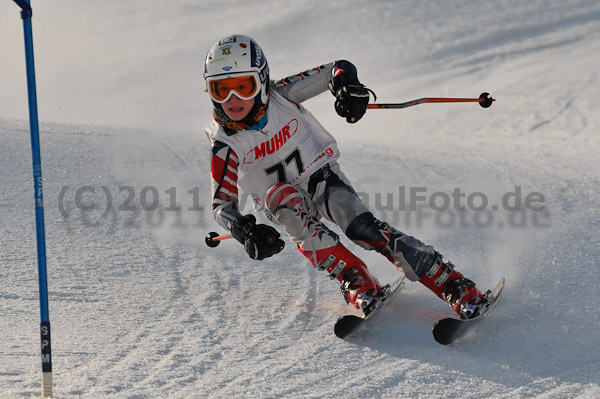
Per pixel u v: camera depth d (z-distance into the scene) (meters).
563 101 62.31
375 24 100.94
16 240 14.99
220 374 8.55
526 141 47.72
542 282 12.51
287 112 11.07
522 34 91.88
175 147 30.19
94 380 8.02
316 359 9.21
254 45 10.27
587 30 90.44
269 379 8.44
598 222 17.19
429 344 9.85
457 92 71.69
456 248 15.41
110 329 10.11
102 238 15.74
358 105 10.40
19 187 19.94
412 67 83.50
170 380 8.22
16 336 9.50
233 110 10.25
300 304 11.86
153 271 13.61
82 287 12.22
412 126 57.31
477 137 51.59
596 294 11.68
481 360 9.20
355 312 11.41
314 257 10.88
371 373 8.73
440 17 101.56
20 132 30.28
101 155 26.45
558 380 8.50
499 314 10.98
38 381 7.88
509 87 70.06
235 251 15.30
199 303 11.73
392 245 10.59
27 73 7.62
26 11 7.59
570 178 24.45
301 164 11.20
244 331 10.34
